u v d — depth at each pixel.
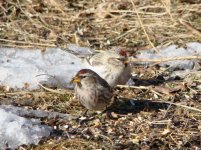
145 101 12.48
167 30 16.45
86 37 16.27
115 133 11.15
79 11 17.59
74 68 13.85
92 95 11.36
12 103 12.40
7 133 10.85
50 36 16.16
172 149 10.64
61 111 12.12
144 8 17.53
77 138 10.89
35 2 17.77
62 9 17.62
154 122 11.55
